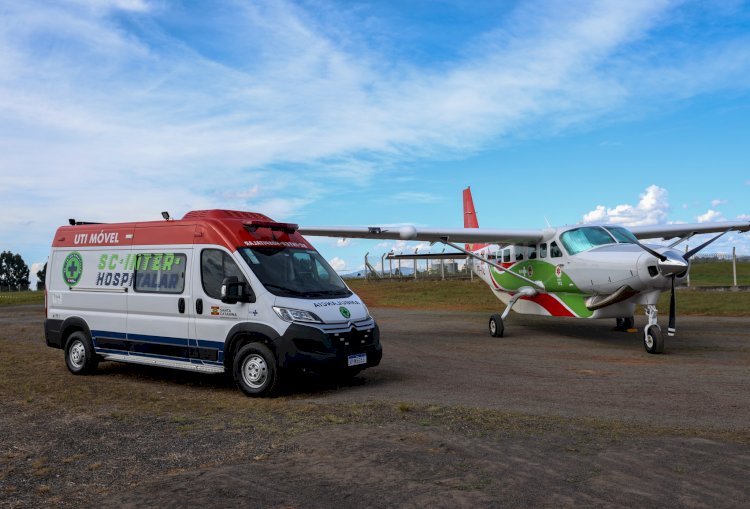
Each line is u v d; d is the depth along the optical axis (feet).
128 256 27.61
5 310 83.30
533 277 46.03
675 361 30.89
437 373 28.07
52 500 12.27
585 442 15.60
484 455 14.55
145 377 28.22
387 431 16.98
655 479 12.71
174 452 15.51
